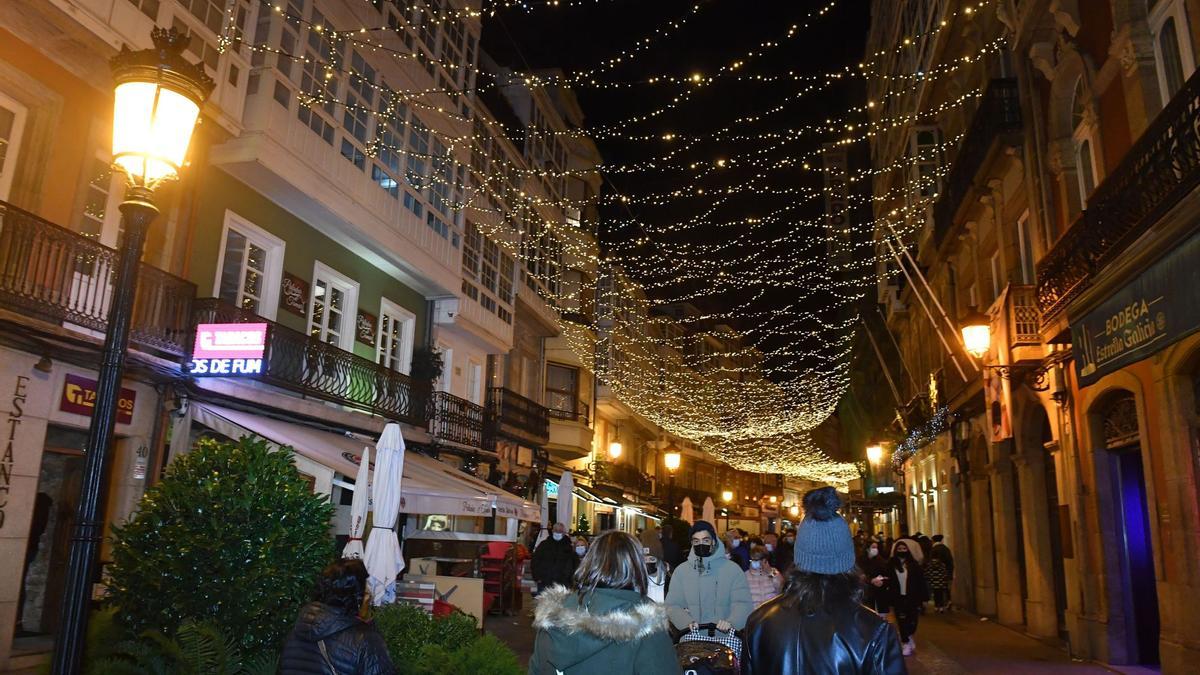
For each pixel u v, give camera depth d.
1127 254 8.97
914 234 25.02
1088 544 12.17
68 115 10.60
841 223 40.94
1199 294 7.69
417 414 18.11
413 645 6.68
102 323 10.20
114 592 6.05
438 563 15.79
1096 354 10.27
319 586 4.49
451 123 20.06
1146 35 9.90
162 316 11.31
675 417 45.47
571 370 31.39
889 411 34.84
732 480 61.78
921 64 21.95
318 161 14.49
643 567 3.36
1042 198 13.27
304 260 15.27
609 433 37.62
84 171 10.76
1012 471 16.78
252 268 14.08
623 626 3.08
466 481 15.25
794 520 73.31
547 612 3.27
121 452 11.12
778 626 2.93
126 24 10.51
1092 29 11.32
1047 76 12.95
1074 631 12.44
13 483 9.34
